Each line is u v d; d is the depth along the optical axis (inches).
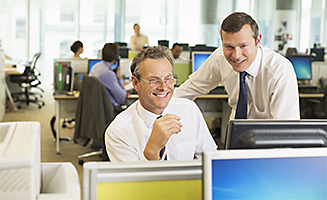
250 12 488.7
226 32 63.9
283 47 486.0
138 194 34.5
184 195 35.2
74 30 442.9
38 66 437.1
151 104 55.0
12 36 423.8
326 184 34.6
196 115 62.5
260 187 33.3
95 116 144.9
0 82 248.4
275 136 41.6
